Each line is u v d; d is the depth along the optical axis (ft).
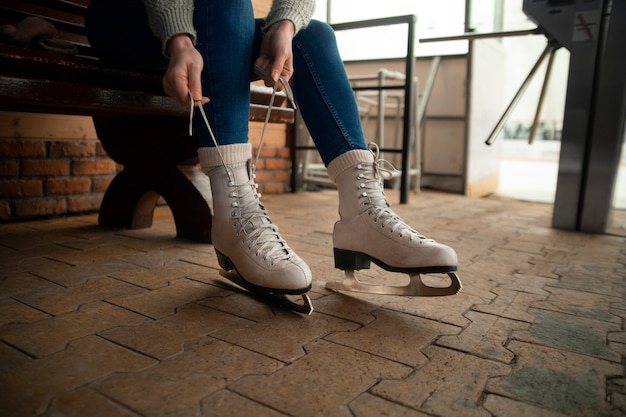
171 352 2.61
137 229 6.03
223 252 3.45
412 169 11.68
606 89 6.58
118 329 2.90
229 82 3.15
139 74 4.10
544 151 19.74
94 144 7.16
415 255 3.29
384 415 2.07
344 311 3.34
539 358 2.68
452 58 12.25
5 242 5.17
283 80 3.11
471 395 2.26
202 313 3.21
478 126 11.87
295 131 10.60
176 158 5.41
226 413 2.05
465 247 5.66
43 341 2.69
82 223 6.40
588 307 3.59
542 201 10.94
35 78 3.52
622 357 2.71
